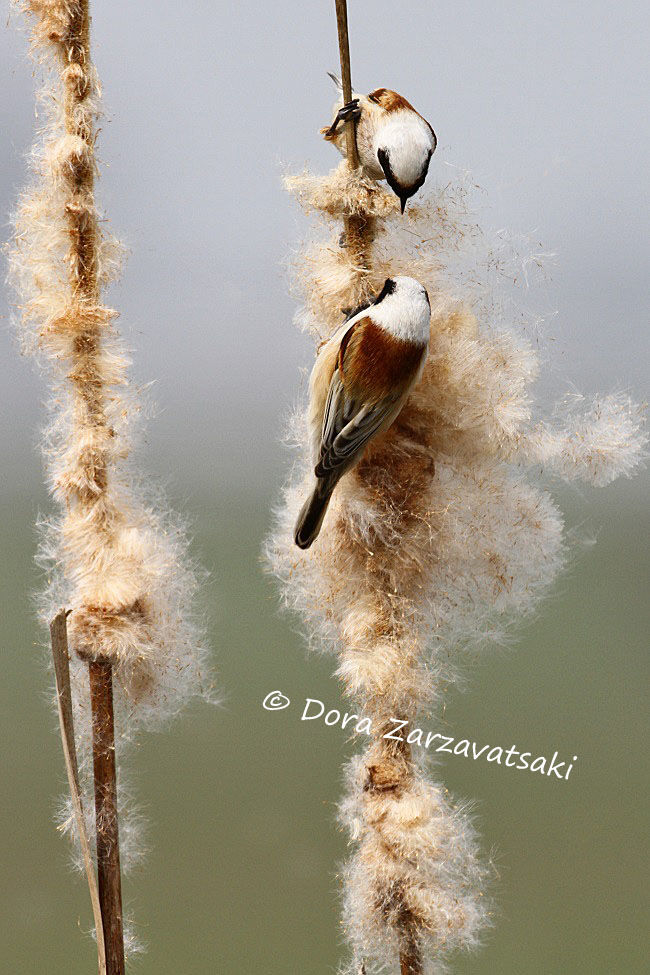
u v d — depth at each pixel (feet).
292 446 19.75
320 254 19.71
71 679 19.71
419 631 19.70
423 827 19.65
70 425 19.69
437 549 19.69
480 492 19.71
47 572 19.70
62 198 19.65
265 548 19.75
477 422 19.70
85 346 19.66
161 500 19.72
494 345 19.72
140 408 19.70
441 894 19.67
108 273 19.69
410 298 19.56
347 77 19.69
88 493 19.67
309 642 19.77
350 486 19.67
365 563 19.69
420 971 19.67
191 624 19.74
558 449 19.74
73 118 19.65
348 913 19.69
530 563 19.76
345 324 19.61
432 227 19.72
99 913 19.62
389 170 19.75
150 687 19.71
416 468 19.67
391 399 19.57
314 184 19.69
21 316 19.66
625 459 19.75
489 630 19.77
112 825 19.65
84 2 19.66
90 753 19.70
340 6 19.66
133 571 19.66
